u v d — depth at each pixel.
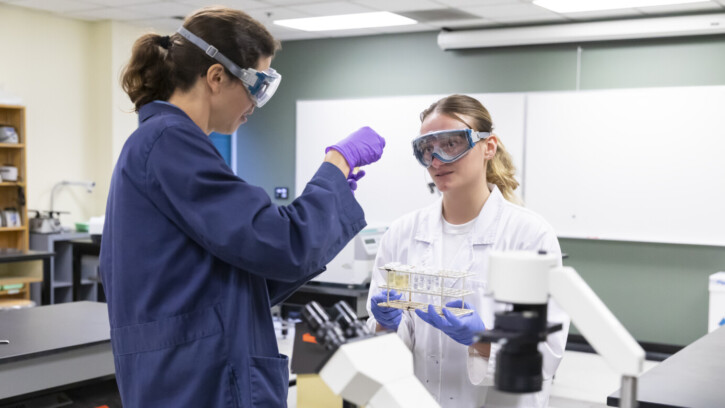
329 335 0.81
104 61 6.82
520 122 6.52
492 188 1.70
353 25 6.75
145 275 1.26
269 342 1.35
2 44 6.20
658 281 6.08
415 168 6.99
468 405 1.58
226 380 1.27
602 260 6.30
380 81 7.25
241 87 1.32
